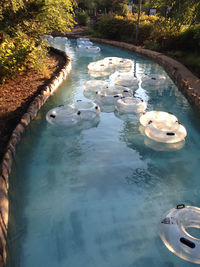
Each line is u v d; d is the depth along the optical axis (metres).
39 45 10.07
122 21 20.09
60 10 10.76
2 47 7.65
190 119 6.35
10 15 8.89
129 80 9.16
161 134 5.19
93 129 5.84
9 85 7.92
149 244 3.04
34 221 3.40
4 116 5.74
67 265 2.82
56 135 5.55
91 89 8.52
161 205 3.67
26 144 5.16
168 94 8.23
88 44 18.42
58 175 4.33
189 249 2.72
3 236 2.95
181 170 4.45
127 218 3.44
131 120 6.28
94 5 36.12
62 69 9.96
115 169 4.48
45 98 7.23
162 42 15.31
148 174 4.35
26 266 2.80
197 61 11.15
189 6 9.42
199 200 3.76
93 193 3.93
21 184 4.09
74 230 3.27
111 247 3.01
